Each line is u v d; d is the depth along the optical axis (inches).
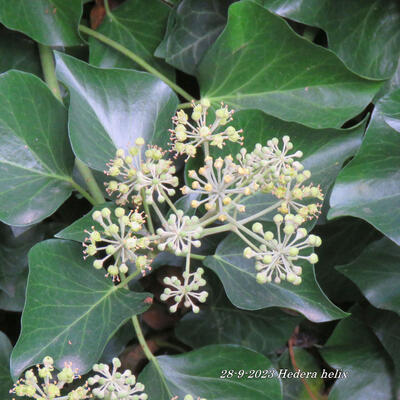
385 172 17.1
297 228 16.4
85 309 16.4
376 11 18.8
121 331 18.6
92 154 16.9
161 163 16.1
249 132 17.7
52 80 18.7
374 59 18.8
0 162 16.8
